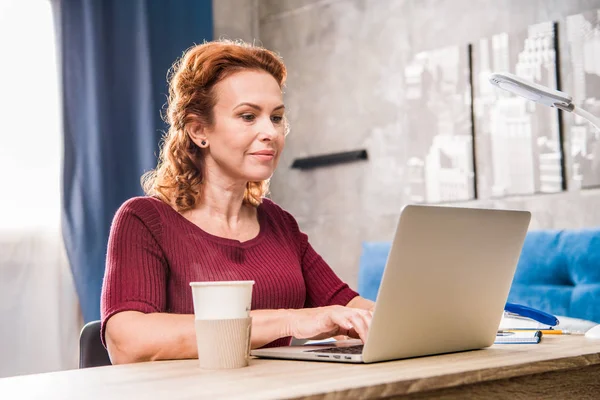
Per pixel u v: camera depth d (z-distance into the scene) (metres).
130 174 3.76
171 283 1.53
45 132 3.68
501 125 3.09
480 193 3.15
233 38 4.19
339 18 3.76
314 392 0.80
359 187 3.63
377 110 3.57
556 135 2.91
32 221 3.61
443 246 1.11
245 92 1.56
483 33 3.17
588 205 2.82
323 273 1.79
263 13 4.17
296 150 3.95
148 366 1.12
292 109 3.98
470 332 1.23
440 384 0.90
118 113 3.75
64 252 3.66
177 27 3.93
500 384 0.99
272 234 1.72
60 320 3.63
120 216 1.50
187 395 0.81
